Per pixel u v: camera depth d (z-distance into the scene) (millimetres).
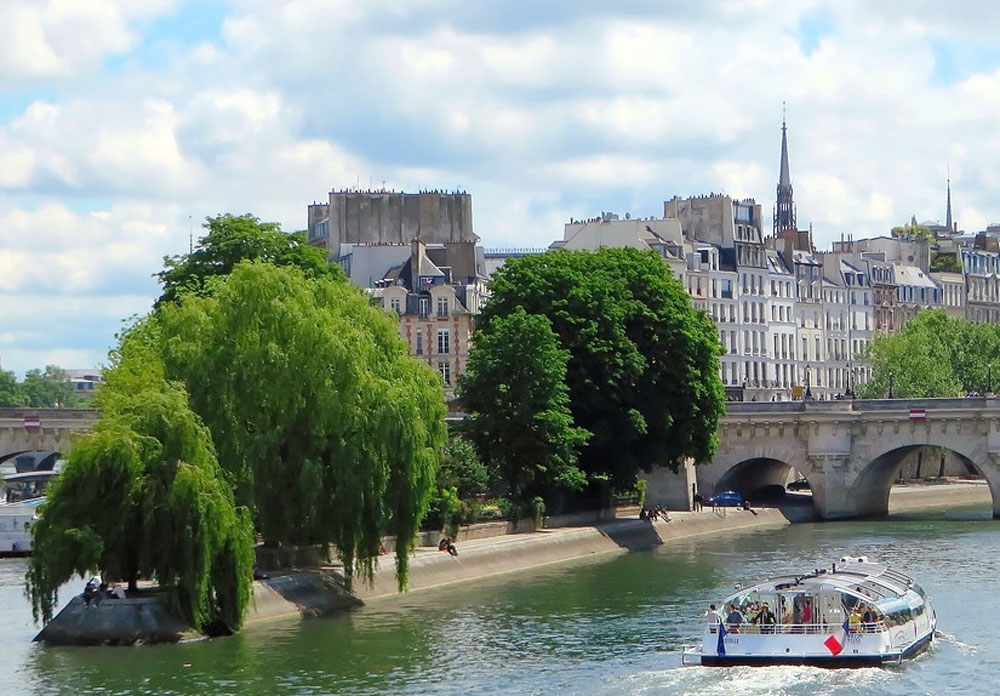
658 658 119000
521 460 184750
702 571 165750
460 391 186625
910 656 119062
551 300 198625
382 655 119750
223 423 131250
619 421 195875
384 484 135000
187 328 134125
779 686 110375
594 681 111625
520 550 170750
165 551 120500
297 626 130750
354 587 143250
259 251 186875
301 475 132000
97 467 121062
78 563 119750
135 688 109438
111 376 137750
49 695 107750
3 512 186375
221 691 108938
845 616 118125
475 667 116000
